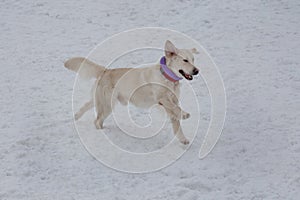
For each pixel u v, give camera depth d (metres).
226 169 8.17
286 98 11.07
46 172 7.98
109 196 7.34
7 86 11.51
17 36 14.95
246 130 9.62
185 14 17.06
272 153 8.72
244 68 12.91
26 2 17.84
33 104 10.60
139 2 18.17
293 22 16.14
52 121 9.83
